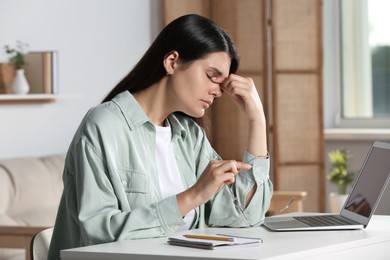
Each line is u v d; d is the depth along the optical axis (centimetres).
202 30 251
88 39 561
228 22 648
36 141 518
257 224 271
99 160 241
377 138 684
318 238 234
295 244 221
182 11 634
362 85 727
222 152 663
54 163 470
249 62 641
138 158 251
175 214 235
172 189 262
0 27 491
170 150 266
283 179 641
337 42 728
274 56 634
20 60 486
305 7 641
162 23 631
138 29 610
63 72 539
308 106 647
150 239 233
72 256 213
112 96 262
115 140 247
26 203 434
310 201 650
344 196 519
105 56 577
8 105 497
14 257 406
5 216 418
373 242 236
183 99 254
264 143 277
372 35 722
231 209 269
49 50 528
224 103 660
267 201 274
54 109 532
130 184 250
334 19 728
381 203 331
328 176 649
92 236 233
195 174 280
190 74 251
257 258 198
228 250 211
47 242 260
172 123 270
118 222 233
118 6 589
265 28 631
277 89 636
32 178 446
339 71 730
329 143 709
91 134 243
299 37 641
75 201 247
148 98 259
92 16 565
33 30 515
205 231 254
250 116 275
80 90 554
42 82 497
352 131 697
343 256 224
